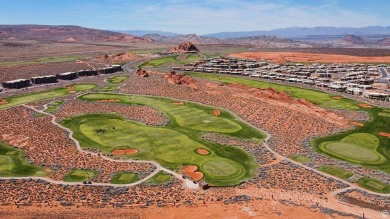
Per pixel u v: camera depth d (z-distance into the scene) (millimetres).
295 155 93062
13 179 78062
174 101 146375
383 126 116938
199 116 125312
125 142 100250
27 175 80250
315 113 127938
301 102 142625
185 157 90562
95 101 147750
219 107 136500
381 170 85188
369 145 100500
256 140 103125
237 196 71500
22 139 102062
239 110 131750
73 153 92500
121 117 124062
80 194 71625
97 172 81938
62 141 100625
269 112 127750
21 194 71375
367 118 125812
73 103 144375
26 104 143125
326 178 80688
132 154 92062
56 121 119375
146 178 79250
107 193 72250
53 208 65875
